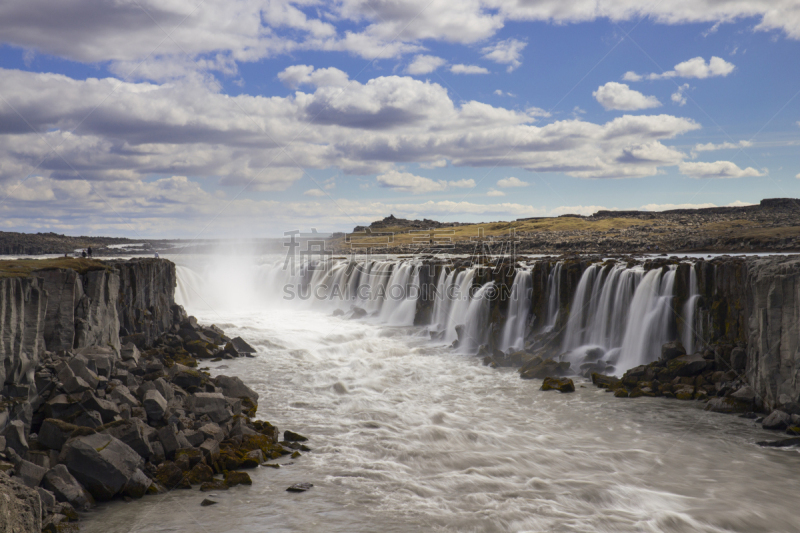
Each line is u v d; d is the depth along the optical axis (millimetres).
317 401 30391
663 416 27438
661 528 17391
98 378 23281
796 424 24312
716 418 26844
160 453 20266
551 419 27547
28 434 19547
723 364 31250
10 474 16625
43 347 23609
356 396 31484
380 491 19625
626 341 38375
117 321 33062
